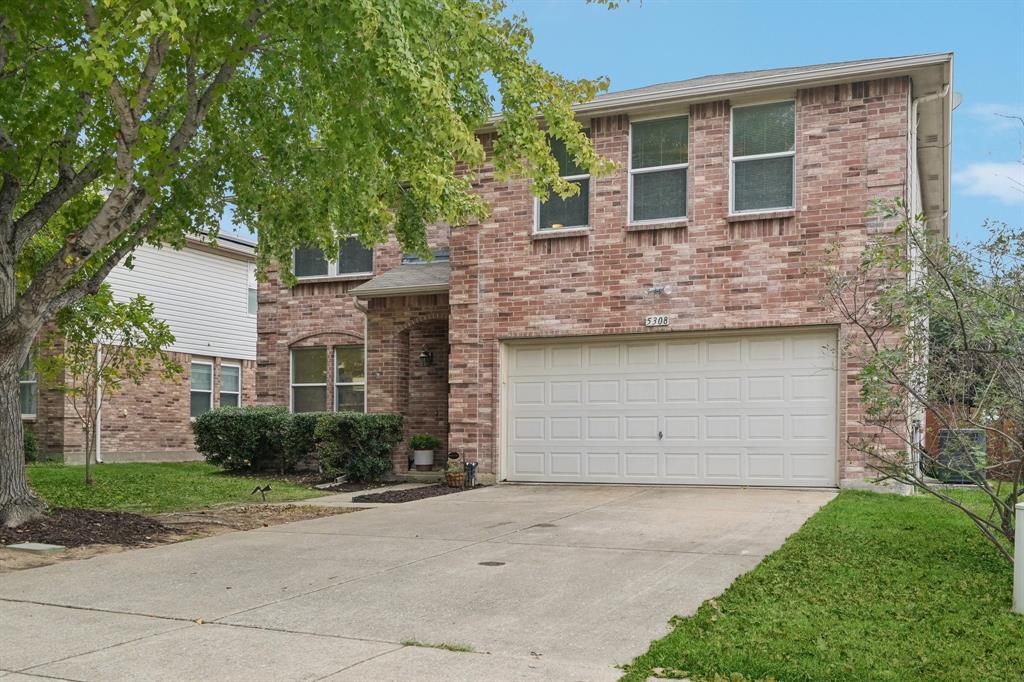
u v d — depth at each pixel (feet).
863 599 21.66
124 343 52.11
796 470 46.06
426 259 45.29
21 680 16.20
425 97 28.53
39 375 69.15
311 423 60.18
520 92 35.60
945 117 52.06
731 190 47.85
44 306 32.68
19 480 33.71
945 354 26.43
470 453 52.65
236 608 21.72
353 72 31.01
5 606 22.20
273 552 29.58
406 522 36.52
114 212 31.65
